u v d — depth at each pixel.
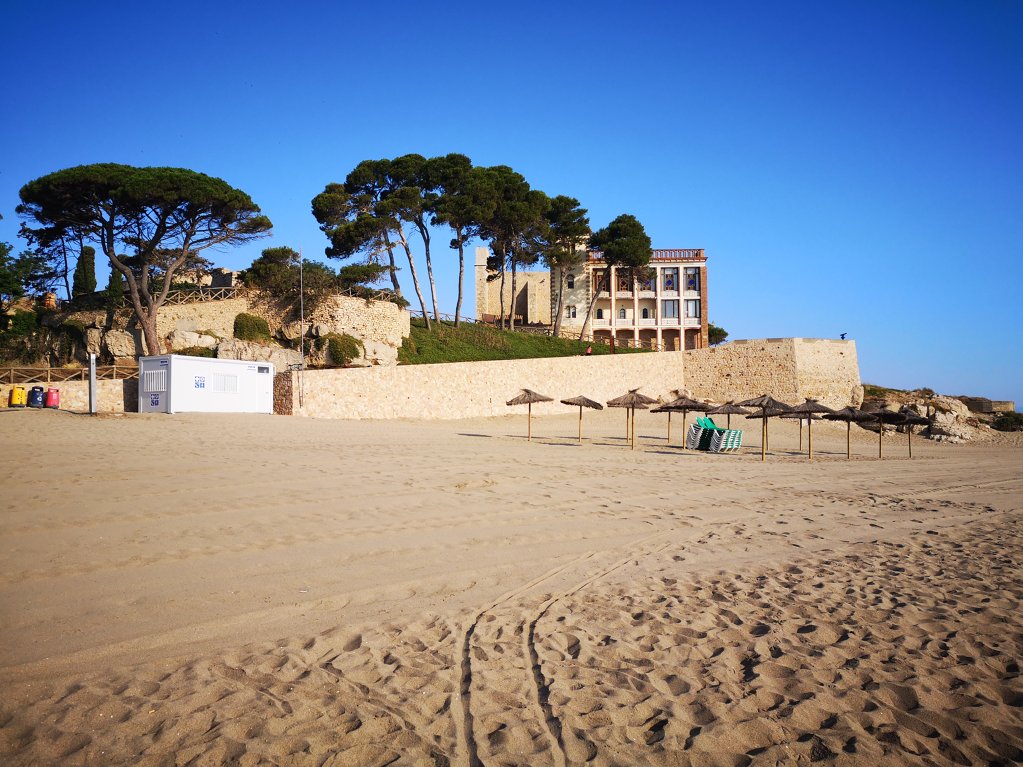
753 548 10.84
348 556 9.01
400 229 48.00
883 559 10.41
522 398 29.70
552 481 15.99
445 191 53.59
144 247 36.50
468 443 24.27
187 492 11.70
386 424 31.38
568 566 9.36
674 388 53.25
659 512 13.28
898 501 16.55
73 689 5.29
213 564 8.28
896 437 47.12
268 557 8.69
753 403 28.00
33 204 34.12
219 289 40.53
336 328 39.59
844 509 14.95
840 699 5.66
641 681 5.90
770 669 6.22
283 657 6.06
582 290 68.62
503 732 4.98
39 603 6.80
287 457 16.59
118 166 34.88
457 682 5.77
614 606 7.84
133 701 5.17
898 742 4.99
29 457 14.09
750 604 8.03
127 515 9.98
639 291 69.19
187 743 4.65
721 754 4.80
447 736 4.91
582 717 5.25
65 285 45.19
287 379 32.44
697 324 69.12
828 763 4.71
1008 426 52.38
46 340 37.38
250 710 5.14
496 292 73.06
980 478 23.31
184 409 28.67
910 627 7.38
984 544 11.74
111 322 37.22
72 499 10.64
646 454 25.75
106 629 6.37
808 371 52.44
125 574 7.73
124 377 31.38
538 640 6.74
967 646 6.87
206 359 29.56
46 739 4.60
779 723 5.25
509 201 53.56
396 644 6.49
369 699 5.42
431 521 11.11
